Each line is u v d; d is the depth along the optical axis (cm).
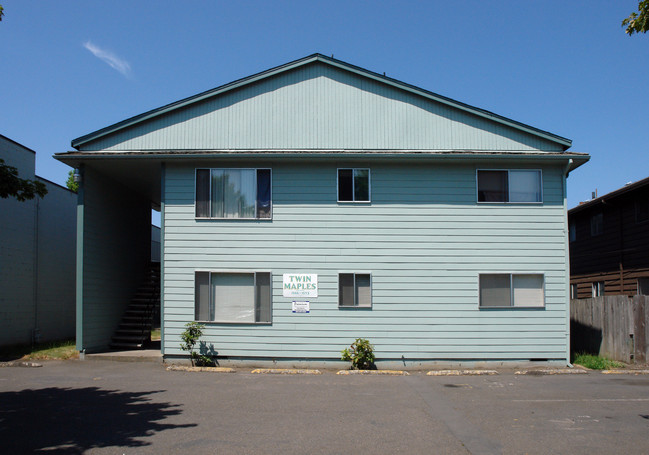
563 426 774
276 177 1452
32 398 959
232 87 1508
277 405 909
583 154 1427
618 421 805
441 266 1427
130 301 1823
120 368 1323
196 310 1414
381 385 1121
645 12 809
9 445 669
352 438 710
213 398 966
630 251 1917
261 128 1503
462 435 727
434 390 1063
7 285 1628
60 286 1945
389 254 1428
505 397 991
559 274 1434
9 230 1645
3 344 1603
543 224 1446
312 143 1499
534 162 1460
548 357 1409
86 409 870
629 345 1430
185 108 1510
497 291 1427
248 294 1420
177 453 642
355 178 1454
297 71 1527
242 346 1403
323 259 1425
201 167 1454
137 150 1491
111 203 1670
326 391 1045
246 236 1432
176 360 1406
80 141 1473
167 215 1439
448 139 1500
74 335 2041
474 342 1407
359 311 1411
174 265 1424
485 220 1442
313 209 1441
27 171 1727
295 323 1406
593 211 2228
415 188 1449
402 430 750
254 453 644
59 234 1952
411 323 1409
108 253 1644
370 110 1511
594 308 1597
